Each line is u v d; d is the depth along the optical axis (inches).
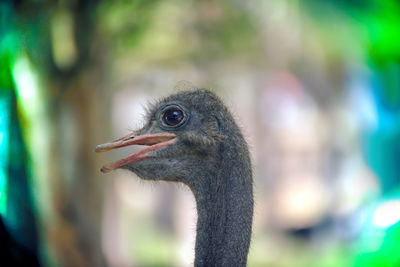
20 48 317.4
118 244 674.8
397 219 173.9
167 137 228.5
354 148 692.7
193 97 231.6
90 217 474.3
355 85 650.8
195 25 673.6
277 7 719.1
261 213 925.2
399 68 247.9
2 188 248.2
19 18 316.5
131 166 228.2
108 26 501.4
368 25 239.0
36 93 370.6
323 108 914.7
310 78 909.8
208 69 737.0
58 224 437.4
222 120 228.1
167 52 667.4
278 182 1040.2
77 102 461.7
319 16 282.0
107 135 536.1
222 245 222.8
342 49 590.9
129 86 821.9
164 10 605.6
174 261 748.6
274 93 1051.9
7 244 246.5
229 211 223.1
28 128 271.0
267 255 729.0
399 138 271.7
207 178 228.2
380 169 278.8
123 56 621.9
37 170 337.1
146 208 978.1
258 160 1060.5
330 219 697.6
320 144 956.6
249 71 927.0
